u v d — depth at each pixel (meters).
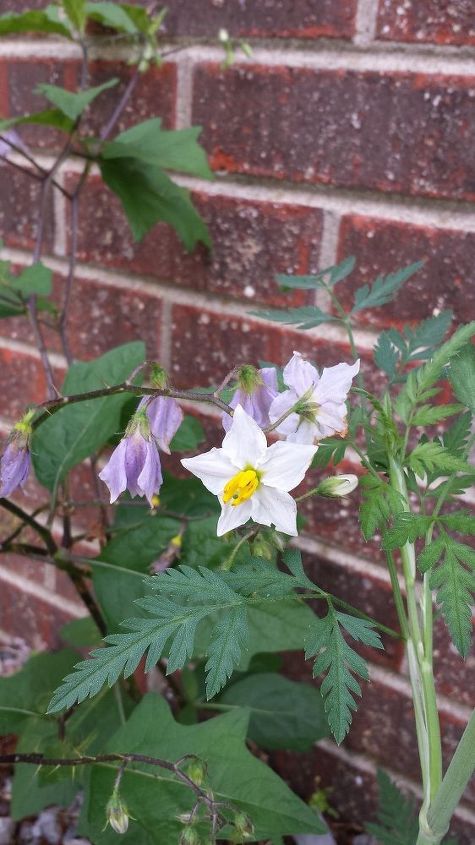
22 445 0.40
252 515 0.37
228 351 0.59
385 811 0.53
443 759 0.57
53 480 0.54
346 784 0.62
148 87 0.58
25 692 0.58
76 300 0.66
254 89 0.53
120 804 0.43
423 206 0.50
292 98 0.52
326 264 0.54
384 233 0.51
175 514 0.55
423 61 0.47
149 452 0.39
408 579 0.40
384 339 0.46
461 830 0.57
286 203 0.54
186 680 0.64
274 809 0.47
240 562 0.50
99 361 0.55
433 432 0.52
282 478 0.36
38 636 0.78
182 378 0.62
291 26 0.51
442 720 0.56
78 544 0.71
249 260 0.56
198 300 0.59
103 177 0.57
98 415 0.54
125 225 0.61
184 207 0.56
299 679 0.63
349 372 0.38
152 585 0.37
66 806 0.61
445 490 0.39
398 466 0.39
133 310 0.63
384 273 0.52
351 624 0.37
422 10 0.47
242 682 0.62
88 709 0.60
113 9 0.55
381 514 0.37
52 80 0.62
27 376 0.71
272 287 0.56
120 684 0.61
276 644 0.53
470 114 0.47
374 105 0.49
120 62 0.59
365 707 0.60
